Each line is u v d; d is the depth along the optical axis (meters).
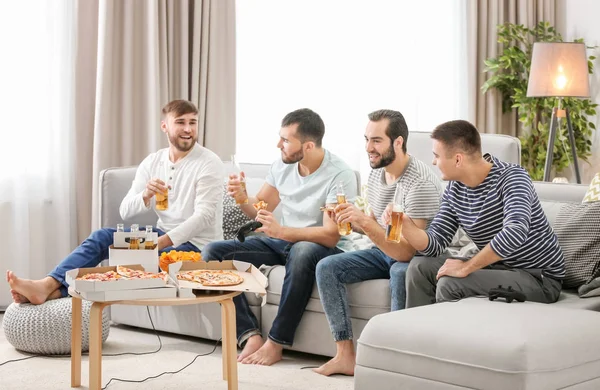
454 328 2.41
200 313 3.70
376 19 5.78
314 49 5.57
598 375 2.45
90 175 4.70
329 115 5.65
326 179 3.58
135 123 4.81
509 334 2.33
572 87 5.31
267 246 3.68
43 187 4.56
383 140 3.28
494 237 2.92
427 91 5.99
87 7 4.63
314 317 3.38
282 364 3.39
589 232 3.16
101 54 4.58
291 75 5.50
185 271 2.96
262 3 5.38
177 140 3.88
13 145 4.42
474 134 3.01
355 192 3.60
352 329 3.30
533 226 3.01
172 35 4.90
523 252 2.99
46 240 4.60
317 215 3.60
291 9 5.48
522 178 3.00
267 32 5.41
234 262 3.06
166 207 3.55
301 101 5.55
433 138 3.05
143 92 4.80
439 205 3.28
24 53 4.43
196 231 3.75
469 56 6.01
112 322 4.12
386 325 2.53
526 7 6.21
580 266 3.13
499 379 2.26
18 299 3.56
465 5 6.01
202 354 3.56
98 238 3.69
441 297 2.97
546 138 6.01
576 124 5.91
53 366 3.34
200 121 5.00
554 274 3.03
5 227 4.45
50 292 3.58
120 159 4.74
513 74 6.01
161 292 2.69
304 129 3.53
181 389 3.01
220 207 3.91
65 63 4.58
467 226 3.11
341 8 5.65
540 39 6.11
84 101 4.66
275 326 3.39
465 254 3.39
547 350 2.29
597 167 6.05
